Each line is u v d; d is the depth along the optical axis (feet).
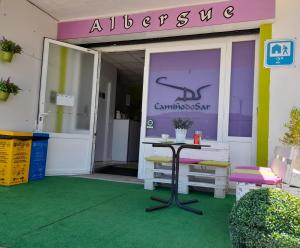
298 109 14.07
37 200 11.71
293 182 9.81
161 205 11.39
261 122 14.85
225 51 16.55
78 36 18.75
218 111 16.46
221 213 11.02
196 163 14.24
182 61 17.57
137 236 8.23
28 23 17.08
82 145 19.11
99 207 11.13
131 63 24.31
